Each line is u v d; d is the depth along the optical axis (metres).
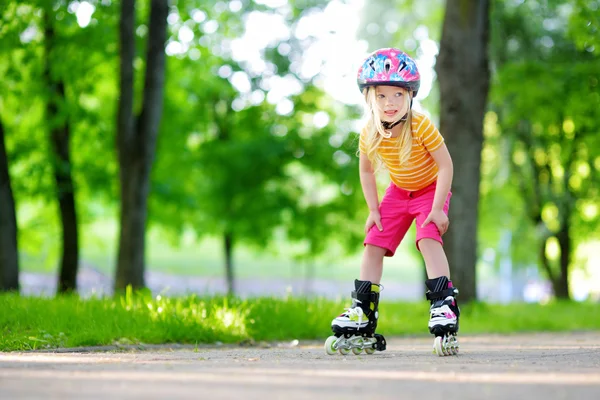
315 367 5.58
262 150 36.19
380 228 7.54
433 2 31.83
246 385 4.38
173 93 30.77
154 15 19.75
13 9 21.06
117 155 19.94
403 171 7.35
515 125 31.91
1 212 19.36
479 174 20.12
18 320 10.00
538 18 29.39
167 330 10.05
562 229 35.09
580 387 4.30
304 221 37.78
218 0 29.28
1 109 26.53
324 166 37.81
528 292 53.88
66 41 22.92
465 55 20.12
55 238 34.88
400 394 4.01
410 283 84.81
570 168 33.31
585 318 20.72
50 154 25.28
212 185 36.81
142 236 19.89
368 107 7.36
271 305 12.47
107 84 28.06
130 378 4.74
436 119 31.75
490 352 8.02
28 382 4.55
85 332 9.16
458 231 19.80
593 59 28.66
